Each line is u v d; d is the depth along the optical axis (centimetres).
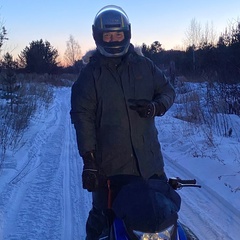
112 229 272
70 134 1152
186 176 678
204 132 924
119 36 304
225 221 495
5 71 1556
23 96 1541
